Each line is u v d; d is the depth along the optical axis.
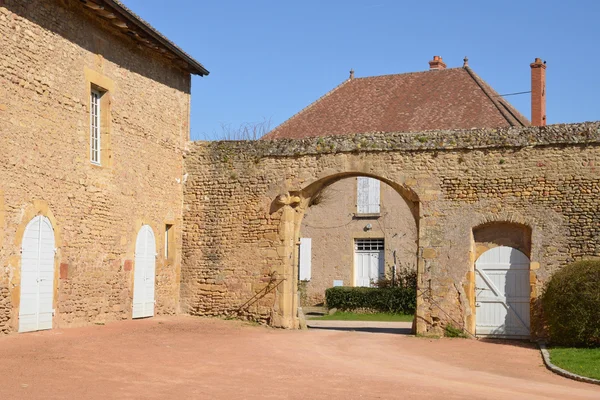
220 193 18.70
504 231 16.75
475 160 16.83
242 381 9.86
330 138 17.81
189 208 18.94
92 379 9.36
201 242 18.77
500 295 16.72
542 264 16.17
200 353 12.32
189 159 19.06
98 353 11.49
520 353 14.38
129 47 16.88
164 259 18.28
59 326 14.34
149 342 13.23
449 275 16.81
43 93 13.86
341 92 30.92
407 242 28.59
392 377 10.84
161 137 18.16
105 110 16.03
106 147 16.02
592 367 12.16
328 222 29.62
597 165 16.02
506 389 10.20
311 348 14.02
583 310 14.44
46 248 13.97
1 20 12.73
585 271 14.70
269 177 18.27
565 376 11.68
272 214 18.14
